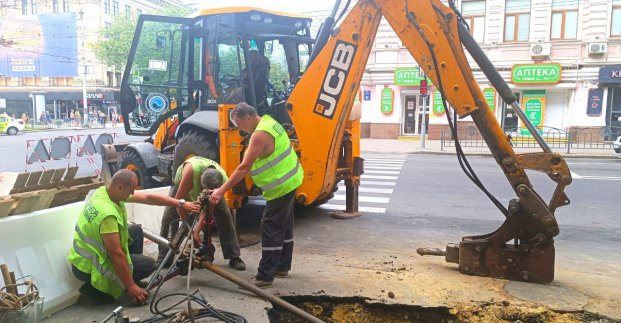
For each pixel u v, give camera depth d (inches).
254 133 153.5
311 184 197.5
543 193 360.2
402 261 193.8
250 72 240.7
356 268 183.2
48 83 1863.9
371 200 335.6
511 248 169.0
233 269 178.2
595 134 764.0
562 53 773.9
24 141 864.3
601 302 151.0
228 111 206.7
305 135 195.9
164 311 139.0
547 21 768.9
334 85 191.6
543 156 159.2
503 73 803.4
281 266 170.2
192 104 277.3
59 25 1768.0
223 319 133.6
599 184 403.2
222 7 242.8
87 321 134.5
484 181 425.4
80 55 1790.1
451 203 325.7
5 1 1843.0
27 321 115.3
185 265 150.2
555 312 144.7
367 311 152.9
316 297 154.9
